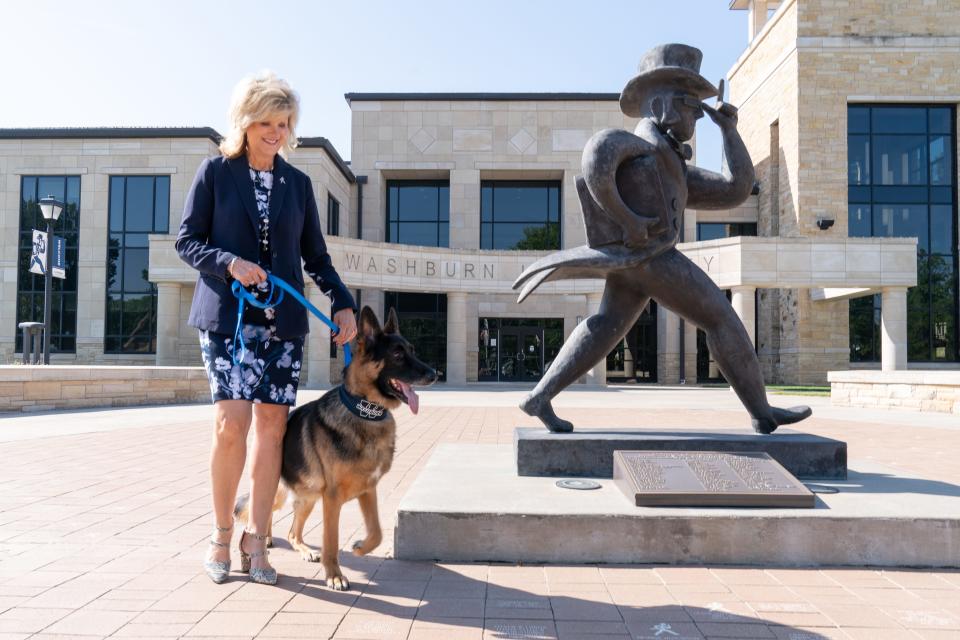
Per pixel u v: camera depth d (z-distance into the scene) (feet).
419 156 107.24
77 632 9.79
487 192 111.24
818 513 13.64
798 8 99.19
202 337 12.25
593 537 13.58
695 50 19.21
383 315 106.22
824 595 11.73
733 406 55.57
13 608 10.78
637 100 19.79
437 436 34.53
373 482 12.32
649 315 110.11
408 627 10.10
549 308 105.91
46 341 65.26
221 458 11.94
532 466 17.63
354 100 108.06
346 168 101.50
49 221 65.05
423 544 13.74
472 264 89.40
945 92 98.32
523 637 9.79
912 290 100.42
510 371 106.32
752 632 10.05
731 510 13.85
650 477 14.88
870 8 99.04
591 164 17.71
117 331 97.45
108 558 13.69
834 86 98.99
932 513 13.67
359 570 13.02
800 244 77.61
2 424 39.19
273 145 12.33
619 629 10.11
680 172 19.17
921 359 99.81
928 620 10.58
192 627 10.02
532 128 106.42
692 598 11.53
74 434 34.63
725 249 79.51
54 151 97.91
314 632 9.86
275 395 12.01
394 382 11.96
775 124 108.99
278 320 12.06
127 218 98.22
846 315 98.22
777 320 107.04
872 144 100.78
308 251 13.97
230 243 12.27
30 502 19.10
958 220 99.45
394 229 111.65
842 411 53.78
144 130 96.43
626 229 18.16
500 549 13.65
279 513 18.66
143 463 25.80
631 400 64.18
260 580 12.10
